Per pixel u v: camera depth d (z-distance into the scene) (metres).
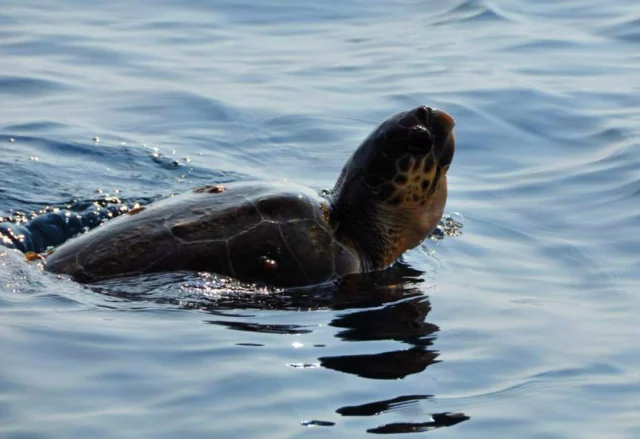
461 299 25.38
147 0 54.34
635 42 47.94
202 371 20.77
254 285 25.30
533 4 53.56
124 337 22.14
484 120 39.16
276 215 26.92
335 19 51.75
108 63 45.09
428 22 51.25
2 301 23.70
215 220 26.42
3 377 20.22
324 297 25.27
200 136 37.56
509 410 19.73
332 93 42.06
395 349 22.22
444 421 19.23
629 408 19.94
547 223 30.55
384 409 19.58
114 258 25.45
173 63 45.25
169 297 24.31
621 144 36.53
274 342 22.31
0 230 29.36
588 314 24.48
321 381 20.56
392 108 40.47
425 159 28.28
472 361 21.78
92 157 35.16
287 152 36.53
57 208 31.06
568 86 42.53
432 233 29.81
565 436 18.88
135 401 19.53
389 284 26.52
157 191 32.78
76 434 18.33
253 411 19.28
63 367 20.72
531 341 22.88
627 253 28.30
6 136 36.50
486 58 45.97
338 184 29.31
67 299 23.95
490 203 32.06
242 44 48.09
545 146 37.03
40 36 48.06
